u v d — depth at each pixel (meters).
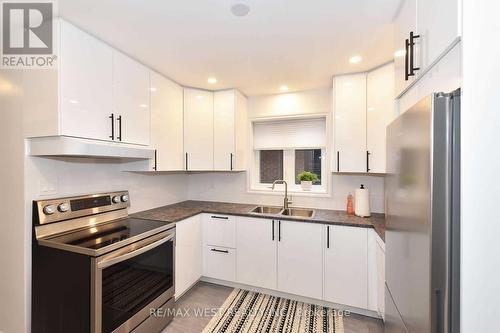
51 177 1.69
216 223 2.55
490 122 0.75
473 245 0.75
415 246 0.90
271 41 1.73
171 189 3.01
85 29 1.56
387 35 1.64
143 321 1.69
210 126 2.80
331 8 1.36
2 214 1.61
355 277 2.05
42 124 1.45
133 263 1.62
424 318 0.82
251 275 2.41
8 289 1.59
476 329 0.74
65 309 1.43
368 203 2.33
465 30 0.76
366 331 1.86
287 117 2.94
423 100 0.83
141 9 1.36
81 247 1.40
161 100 2.30
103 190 2.10
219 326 1.91
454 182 0.76
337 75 2.31
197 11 1.38
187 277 2.32
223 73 2.32
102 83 1.69
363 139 2.18
